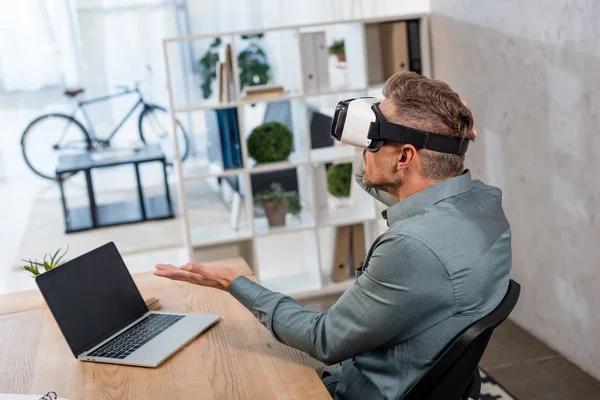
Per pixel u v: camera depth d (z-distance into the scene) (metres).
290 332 1.50
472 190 1.48
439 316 1.35
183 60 7.42
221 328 1.68
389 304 1.34
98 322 1.66
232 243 3.95
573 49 2.66
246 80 6.25
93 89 7.39
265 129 3.92
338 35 7.14
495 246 1.40
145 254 5.07
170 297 1.92
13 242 5.55
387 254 1.34
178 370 1.48
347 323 1.40
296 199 3.97
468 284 1.33
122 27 7.31
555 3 2.73
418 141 1.39
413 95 1.39
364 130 1.41
